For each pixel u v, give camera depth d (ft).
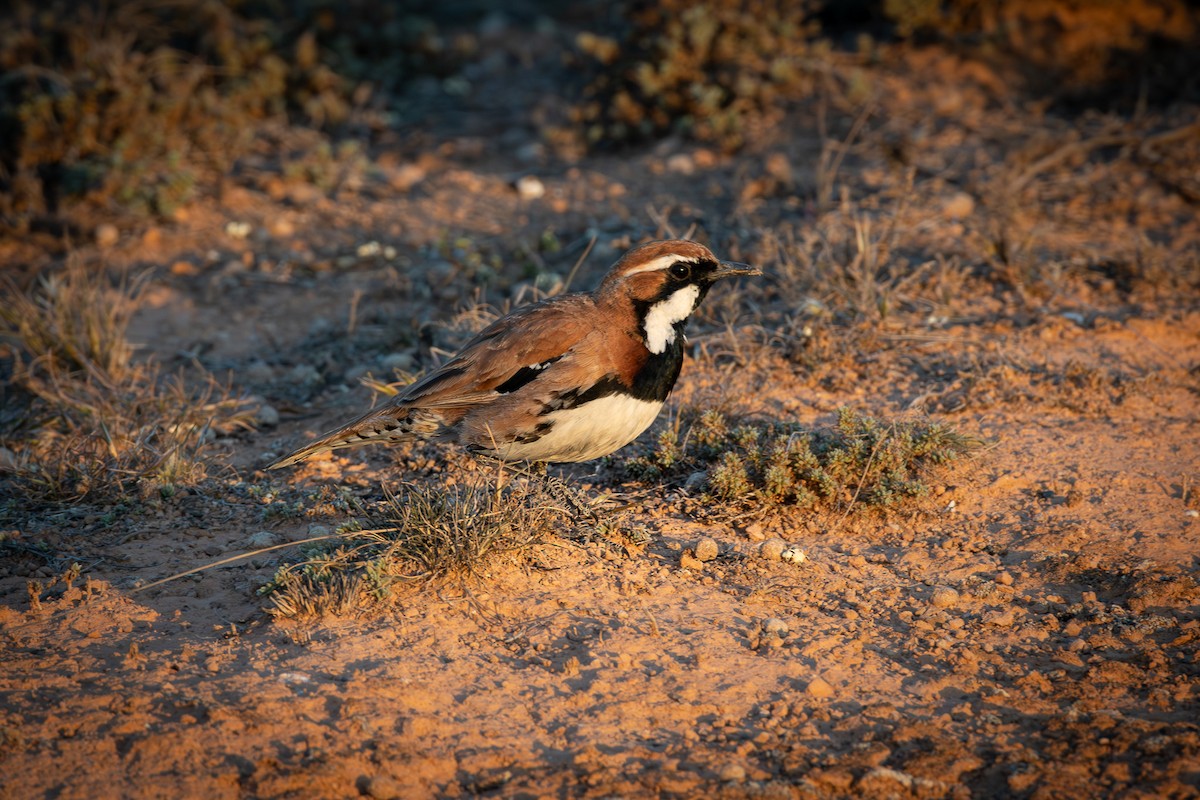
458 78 78.28
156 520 34.65
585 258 53.06
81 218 57.82
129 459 37.47
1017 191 54.95
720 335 44.68
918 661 27.25
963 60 67.05
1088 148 59.41
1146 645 27.53
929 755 23.76
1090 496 34.32
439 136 69.51
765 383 41.78
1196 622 28.09
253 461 39.01
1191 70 65.05
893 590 30.17
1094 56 66.23
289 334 49.32
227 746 23.61
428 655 27.09
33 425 41.11
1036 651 27.53
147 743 23.41
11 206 58.03
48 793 22.22
